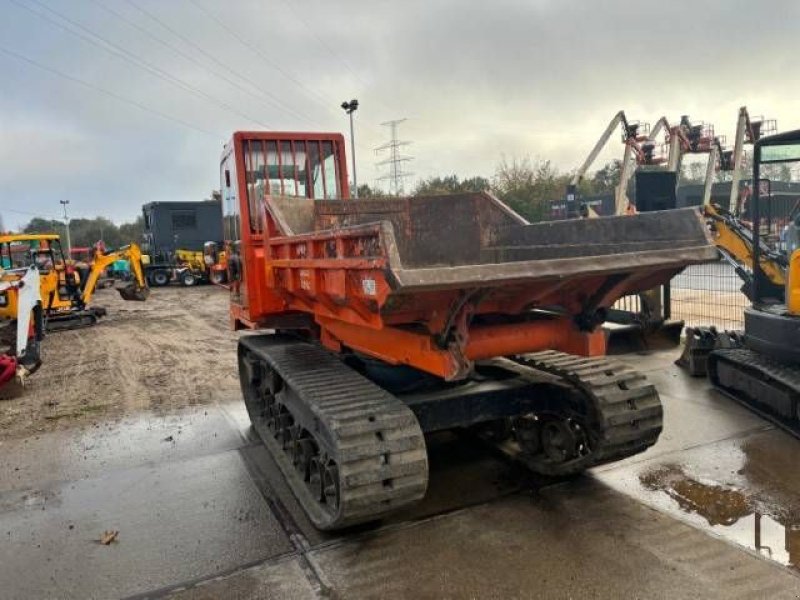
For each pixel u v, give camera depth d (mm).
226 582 3330
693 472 4500
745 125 17172
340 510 3279
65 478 4992
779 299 6453
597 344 3654
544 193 35875
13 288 8523
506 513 3945
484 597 3072
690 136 19250
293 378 4082
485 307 3387
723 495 4117
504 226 4918
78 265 15445
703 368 7180
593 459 3971
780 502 4004
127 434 6133
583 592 3076
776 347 5359
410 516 3961
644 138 20188
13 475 5121
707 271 13172
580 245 4199
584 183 36156
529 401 4160
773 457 4758
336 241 3182
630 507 3971
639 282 3629
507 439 4977
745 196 15258
